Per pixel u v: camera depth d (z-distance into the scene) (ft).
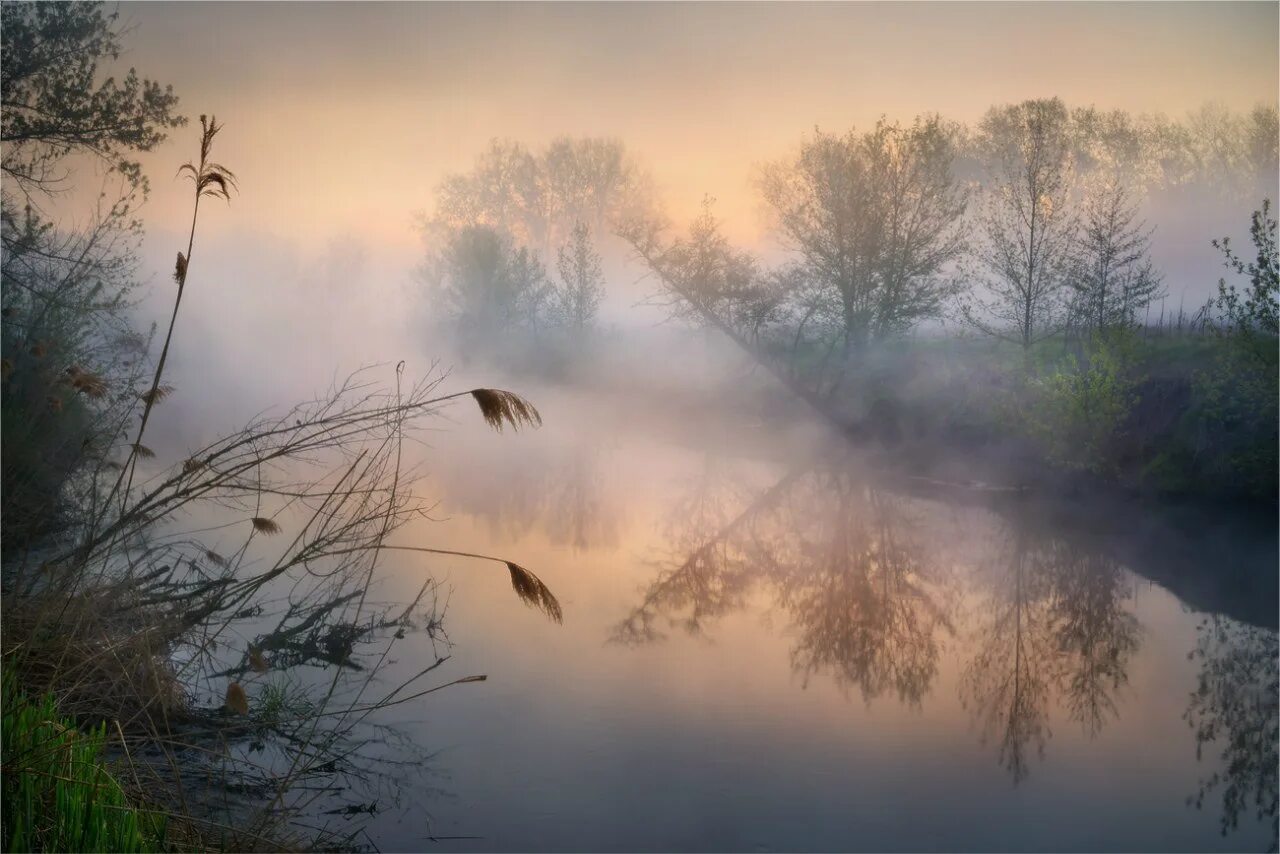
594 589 41.27
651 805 21.48
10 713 16.26
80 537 28.86
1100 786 23.73
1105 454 59.47
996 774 24.13
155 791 19.57
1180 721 28.25
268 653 29.45
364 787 21.65
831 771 24.13
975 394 72.64
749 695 29.32
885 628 37.06
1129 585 42.86
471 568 43.37
